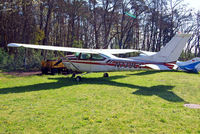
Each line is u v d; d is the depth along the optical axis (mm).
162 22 31719
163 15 33000
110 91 7016
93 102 5410
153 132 3473
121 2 26266
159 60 9438
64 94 6457
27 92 6789
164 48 9312
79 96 6148
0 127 3639
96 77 11266
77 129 3578
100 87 7844
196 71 15242
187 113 4516
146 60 9844
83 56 10227
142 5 27812
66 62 10898
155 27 33344
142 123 3881
